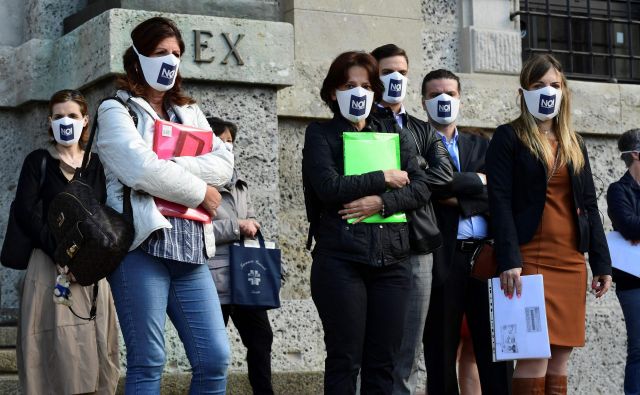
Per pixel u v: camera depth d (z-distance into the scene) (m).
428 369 11.36
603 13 17.77
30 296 11.13
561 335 10.63
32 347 11.09
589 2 17.67
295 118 14.74
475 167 11.85
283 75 13.76
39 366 11.11
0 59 14.81
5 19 15.02
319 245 10.07
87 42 13.54
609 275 10.97
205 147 9.16
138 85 9.11
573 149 10.77
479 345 11.34
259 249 11.73
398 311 10.01
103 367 11.25
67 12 14.79
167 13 13.30
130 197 8.79
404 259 10.07
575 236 10.77
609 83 17.03
